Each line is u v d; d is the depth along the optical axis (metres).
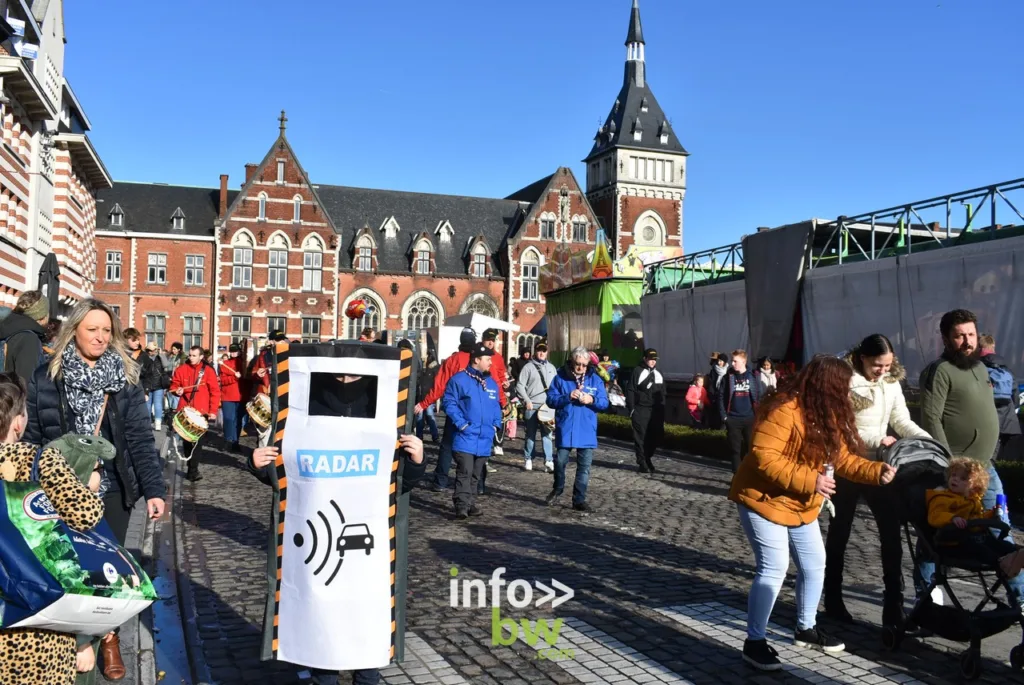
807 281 16.19
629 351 25.89
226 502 10.41
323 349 3.79
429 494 11.27
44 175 26.70
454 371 11.69
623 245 61.53
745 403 12.19
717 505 10.64
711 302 19.97
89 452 3.50
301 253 52.50
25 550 2.82
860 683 4.59
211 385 12.52
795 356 16.89
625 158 62.28
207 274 51.91
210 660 4.81
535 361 13.91
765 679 4.64
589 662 4.88
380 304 55.28
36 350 6.19
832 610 5.75
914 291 13.70
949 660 4.98
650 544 8.18
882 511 5.23
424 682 4.55
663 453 16.95
